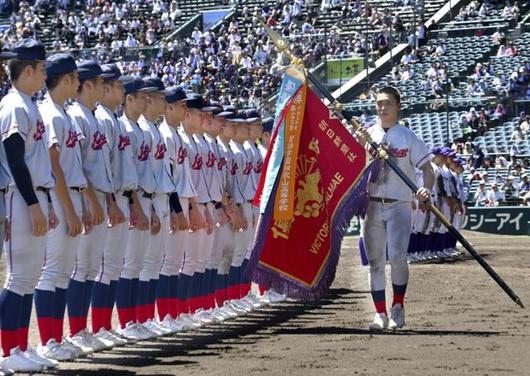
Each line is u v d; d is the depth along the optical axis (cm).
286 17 8462
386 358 1667
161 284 2119
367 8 8294
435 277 3450
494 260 4388
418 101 7269
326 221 2203
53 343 1680
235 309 2456
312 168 2209
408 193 2125
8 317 1555
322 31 8162
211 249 2362
